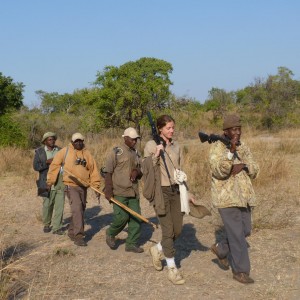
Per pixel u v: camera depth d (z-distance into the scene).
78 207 7.06
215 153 5.24
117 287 5.40
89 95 16.38
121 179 6.54
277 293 5.11
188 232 7.54
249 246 6.65
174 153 5.58
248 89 33.22
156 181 5.42
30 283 5.50
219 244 5.64
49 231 7.91
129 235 6.67
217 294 5.12
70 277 5.72
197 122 27.52
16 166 14.53
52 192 7.78
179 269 5.92
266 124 28.52
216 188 5.29
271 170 11.25
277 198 9.34
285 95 30.31
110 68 16.06
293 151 15.75
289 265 5.92
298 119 28.66
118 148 6.57
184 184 5.50
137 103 16.34
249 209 5.37
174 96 18.09
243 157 5.38
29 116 27.48
